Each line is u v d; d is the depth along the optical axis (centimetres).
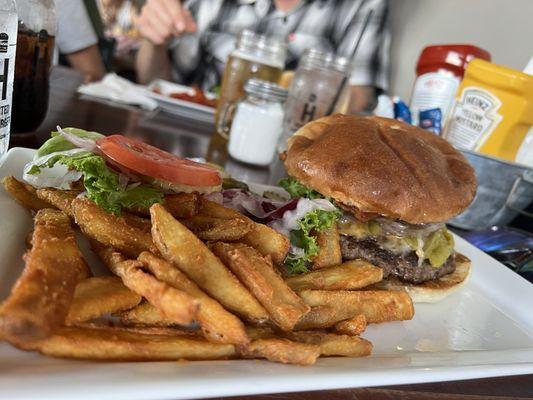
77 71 77
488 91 43
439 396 21
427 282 32
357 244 31
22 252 23
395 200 29
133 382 16
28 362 17
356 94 96
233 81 56
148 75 97
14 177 27
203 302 19
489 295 35
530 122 43
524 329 31
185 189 26
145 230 24
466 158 38
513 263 41
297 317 21
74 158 24
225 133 56
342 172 29
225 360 19
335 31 98
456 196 31
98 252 24
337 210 30
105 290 20
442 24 88
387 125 35
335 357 22
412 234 31
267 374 18
